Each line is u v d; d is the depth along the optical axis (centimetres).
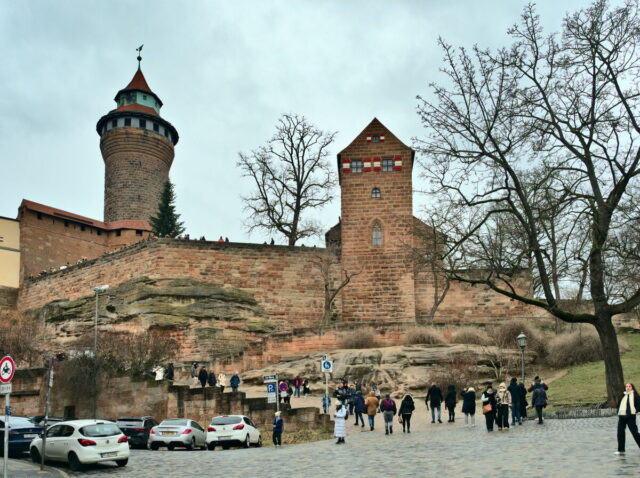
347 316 5288
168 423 2794
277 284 5297
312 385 4009
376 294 5281
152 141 8675
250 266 5300
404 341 4438
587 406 2778
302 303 5300
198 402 3459
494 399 2308
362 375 3966
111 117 8594
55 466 2138
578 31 2789
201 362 4609
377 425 3078
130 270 5403
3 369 1800
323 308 5325
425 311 5291
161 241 5216
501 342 4303
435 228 3134
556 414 2644
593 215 2738
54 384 3775
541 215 2842
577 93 2830
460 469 1476
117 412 3697
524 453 1634
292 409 3153
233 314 5078
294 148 6175
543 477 1270
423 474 1448
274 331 5122
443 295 4972
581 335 4144
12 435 2448
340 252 5406
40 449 2172
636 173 2647
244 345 4994
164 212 7756
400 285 5266
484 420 2906
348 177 5494
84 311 5462
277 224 6031
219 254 5281
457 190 3038
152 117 8712
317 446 2422
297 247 5394
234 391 3494
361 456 1919
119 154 8531
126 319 5078
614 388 2633
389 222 5384
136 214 8362
